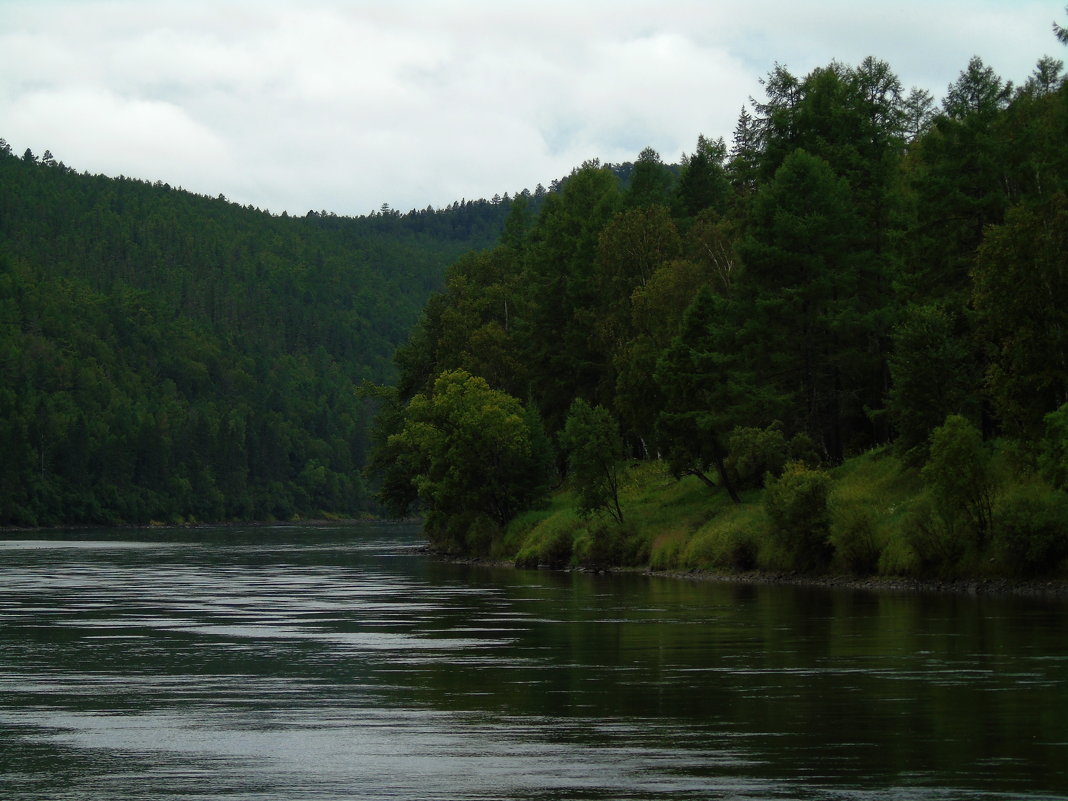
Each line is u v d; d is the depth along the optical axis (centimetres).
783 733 1900
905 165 7675
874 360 6925
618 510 7300
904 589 4850
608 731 1941
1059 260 5025
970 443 4816
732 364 7094
